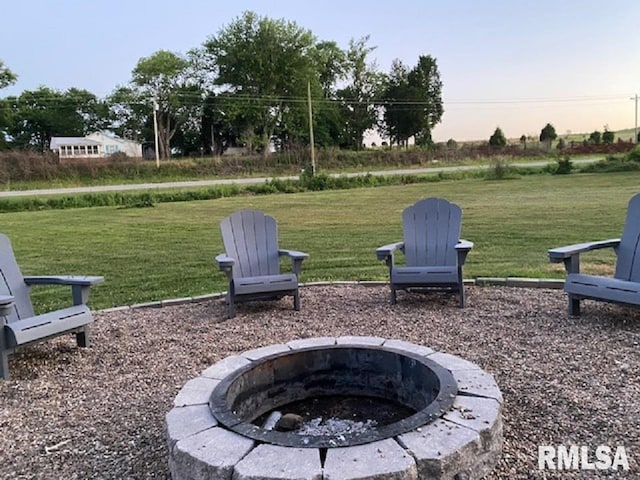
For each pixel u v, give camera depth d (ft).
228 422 6.30
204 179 92.22
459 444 5.65
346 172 95.14
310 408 8.41
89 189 75.15
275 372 8.21
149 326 14.12
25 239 32.65
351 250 24.86
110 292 18.47
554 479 6.17
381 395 8.46
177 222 39.22
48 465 7.16
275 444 5.75
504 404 8.35
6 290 12.21
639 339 11.11
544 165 87.30
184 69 150.51
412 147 134.92
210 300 16.83
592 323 12.38
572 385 9.00
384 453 5.49
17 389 10.11
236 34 133.49
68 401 9.48
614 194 44.96
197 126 153.28
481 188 58.70
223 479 5.41
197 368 10.93
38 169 84.53
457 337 11.97
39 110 152.97
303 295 16.90
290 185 66.85
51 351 12.32
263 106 133.28
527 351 10.81
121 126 160.04
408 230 16.33
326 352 8.57
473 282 16.96
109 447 7.62
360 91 156.25
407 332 12.53
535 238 25.05
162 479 6.64
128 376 10.63
